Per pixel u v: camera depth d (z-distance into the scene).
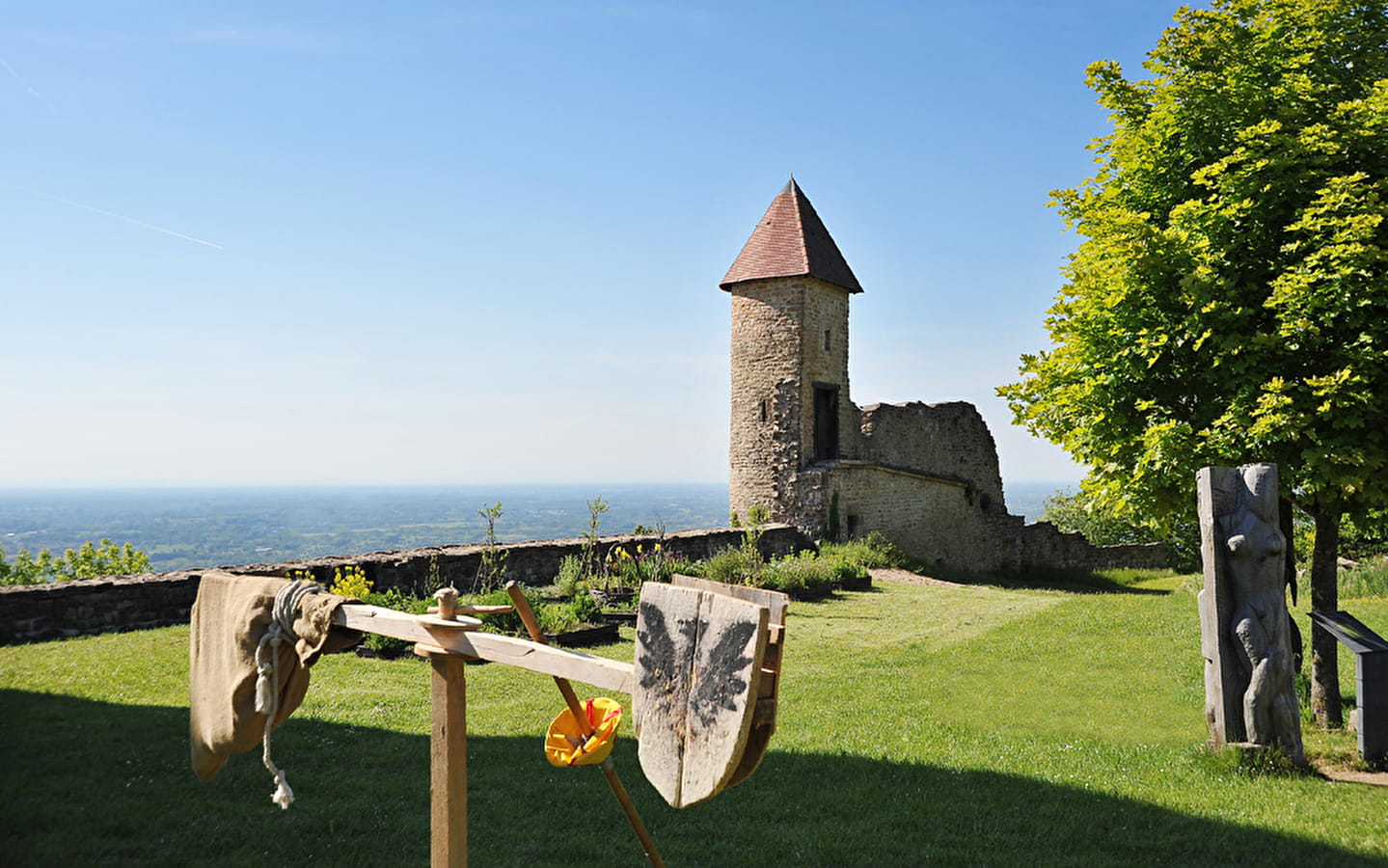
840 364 27.56
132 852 5.42
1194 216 8.70
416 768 7.09
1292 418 7.77
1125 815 6.10
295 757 7.24
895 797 6.56
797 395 25.72
